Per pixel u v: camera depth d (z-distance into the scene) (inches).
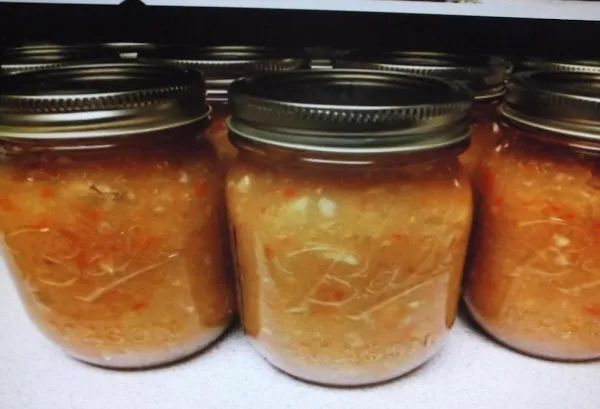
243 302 6.3
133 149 5.6
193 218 6.0
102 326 6.0
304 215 5.3
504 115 6.1
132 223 5.6
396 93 5.7
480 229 6.5
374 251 5.3
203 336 6.6
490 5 6.6
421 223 5.4
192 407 6.0
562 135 5.4
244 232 5.8
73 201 5.5
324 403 6.1
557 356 6.5
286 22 8.6
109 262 5.7
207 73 6.9
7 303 7.8
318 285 5.5
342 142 4.8
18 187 5.6
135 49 8.4
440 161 5.6
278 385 6.4
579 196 5.6
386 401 6.1
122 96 5.2
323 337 5.8
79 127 5.1
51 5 8.4
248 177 5.7
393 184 5.3
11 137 5.2
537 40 8.7
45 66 6.8
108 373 6.5
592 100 5.2
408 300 5.7
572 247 5.8
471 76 6.8
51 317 6.1
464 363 6.6
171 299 6.1
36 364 6.6
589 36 8.6
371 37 8.6
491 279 6.5
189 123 5.6
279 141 5.0
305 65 7.5
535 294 6.1
